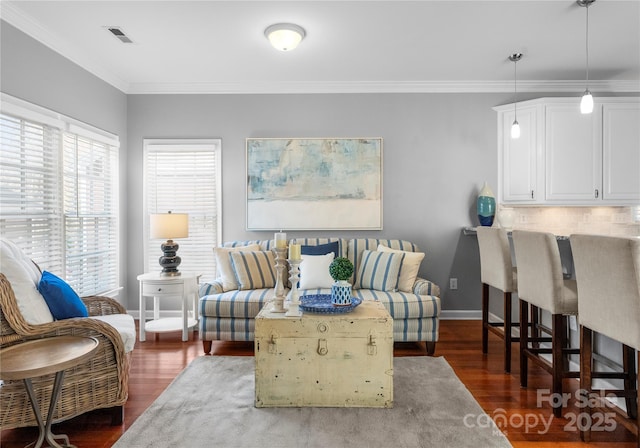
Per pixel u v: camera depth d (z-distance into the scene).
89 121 3.64
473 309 4.35
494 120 4.32
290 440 1.95
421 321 3.21
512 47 3.37
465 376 2.80
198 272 4.34
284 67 3.82
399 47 3.36
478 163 4.32
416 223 4.34
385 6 2.70
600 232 4.32
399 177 4.33
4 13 2.64
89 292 3.64
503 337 2.94
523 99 4.30
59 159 3.21
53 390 1.82
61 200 3.23
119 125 4.18
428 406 2.31
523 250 2.57
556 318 2.24
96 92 3.75
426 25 2.97
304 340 2.29
